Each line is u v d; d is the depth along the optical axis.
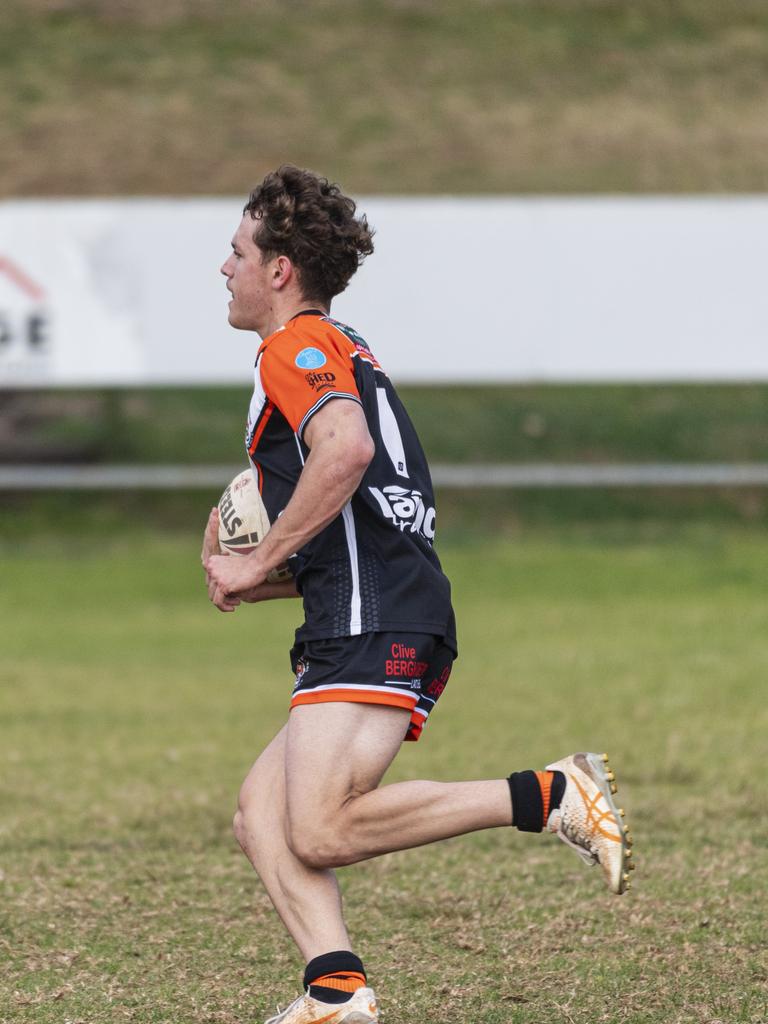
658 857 16.78
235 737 24.64
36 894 15.61
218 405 54.75
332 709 10.58
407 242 42.19
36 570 43.44
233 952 13.62
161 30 78.62
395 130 67.81
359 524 10.77
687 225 42.00
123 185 61.47
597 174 63.78
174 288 42.12
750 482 48.12
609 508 49.22
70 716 26.50
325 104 70.38
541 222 42.09
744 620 35.28
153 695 28.42
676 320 42.25
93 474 45.72
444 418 52.91
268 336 11.55
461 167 64.19
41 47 76.00
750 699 26.67
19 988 12.59
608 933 13.99
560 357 42.38
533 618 35.88
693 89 73.50
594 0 83.31
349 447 10.30
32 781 21.48
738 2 83.94
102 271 42.03
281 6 81.94
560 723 24.80
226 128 67.44
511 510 49.03
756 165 65.12
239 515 11.48
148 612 38.19
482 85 73.06
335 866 10.73
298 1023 10.51
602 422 52.91
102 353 42.22
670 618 35.69
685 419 53.25
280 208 11.26
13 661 32.19
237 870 16.61
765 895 15.12
